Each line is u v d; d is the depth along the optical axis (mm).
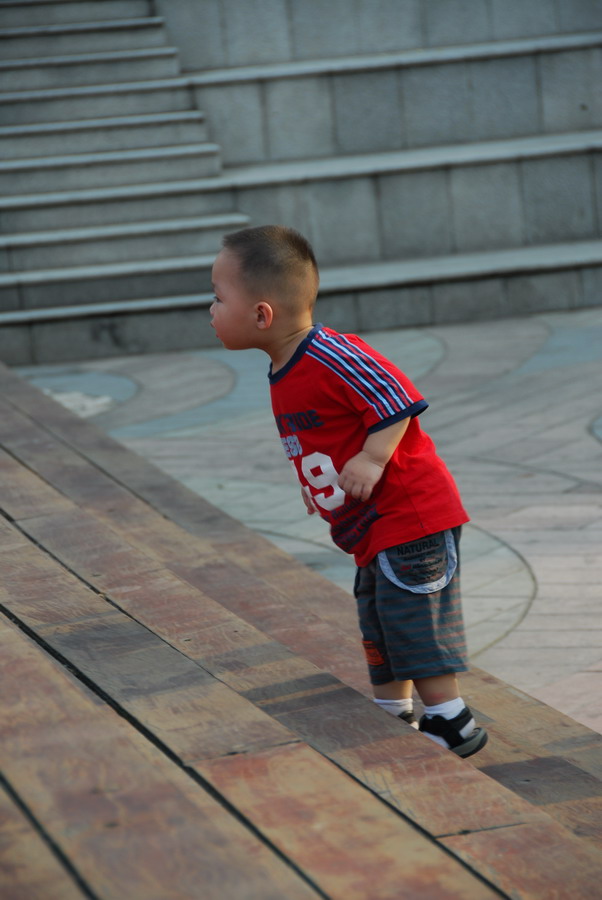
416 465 3445
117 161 16672
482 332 14273
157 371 13648
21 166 16406
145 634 3420
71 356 14797
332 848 2205
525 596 5898
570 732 3957
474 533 6984
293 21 18828
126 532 5883
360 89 18031
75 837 2064
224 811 2326
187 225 15859
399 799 2627
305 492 3602
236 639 3637
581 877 2268
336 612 5203
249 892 1908
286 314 3432
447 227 16797
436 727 3488
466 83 18125
